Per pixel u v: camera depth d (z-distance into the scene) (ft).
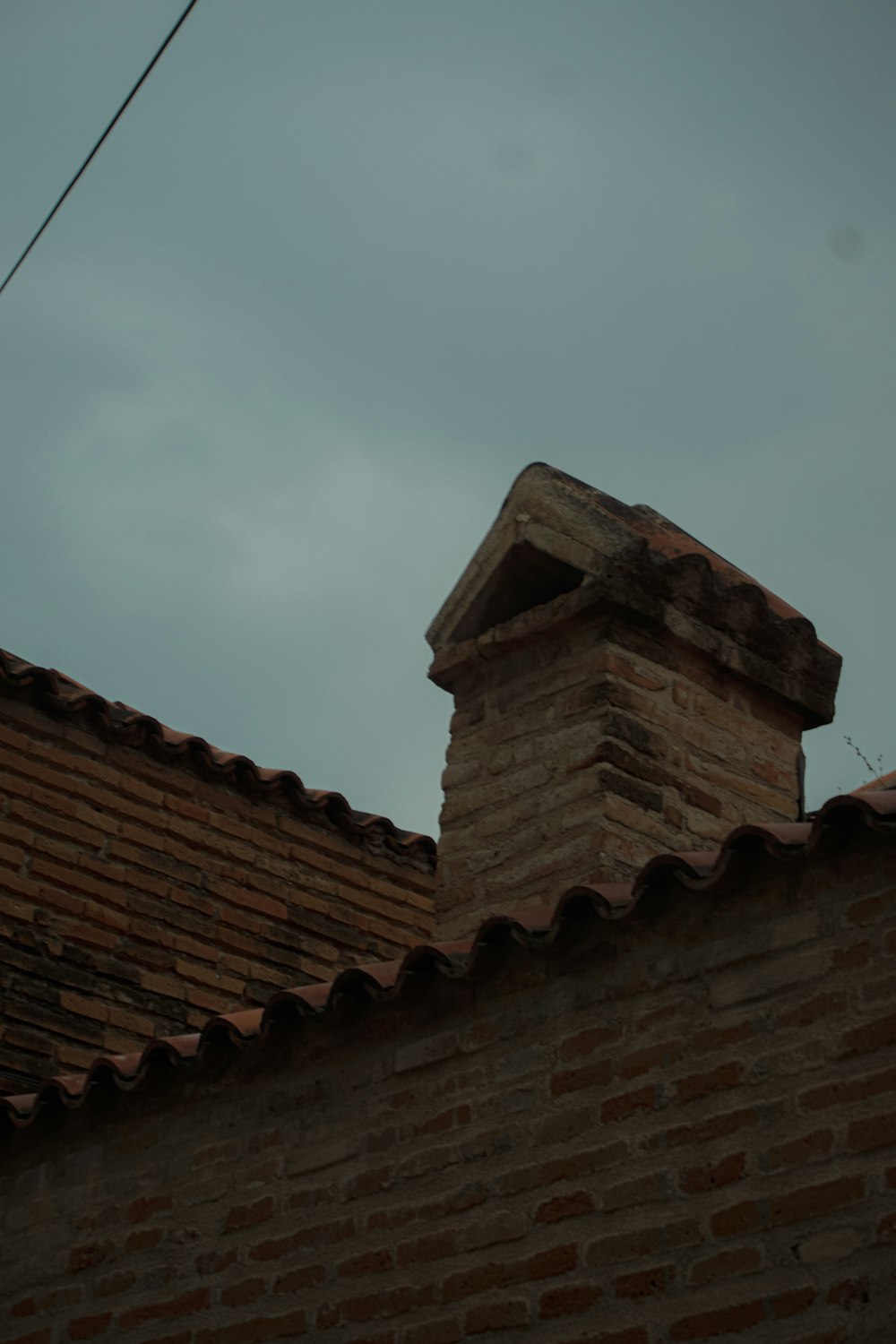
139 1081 24.25
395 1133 21.31
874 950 17.26
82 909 33.73
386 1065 21.83
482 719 27.32
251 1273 22.20
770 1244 17.06
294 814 38.27
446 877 26.40
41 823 33.65
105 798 34.86
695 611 26.71
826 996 17.52
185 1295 22.86
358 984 21.88
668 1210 18.06
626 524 26.58
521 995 20.62
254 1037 23.04
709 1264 17.47
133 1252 23.90
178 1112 24.36
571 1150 19.27
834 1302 16.34
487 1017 20.88
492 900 25.48
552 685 26.27
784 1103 17.48
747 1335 16.87
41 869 33.35
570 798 25.00
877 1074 16.83
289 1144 22.62
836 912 17.74
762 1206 17.25
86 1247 24.58
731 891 18.69
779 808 26.68
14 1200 26.13
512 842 25.63
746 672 26.99
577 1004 19.92
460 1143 20.49
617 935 19.76
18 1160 26.50
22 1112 26.07
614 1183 18.69
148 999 34.09
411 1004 21.76
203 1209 23.27
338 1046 22.56
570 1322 18.44
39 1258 25.16
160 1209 23.85
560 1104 19.61
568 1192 19.11
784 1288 16.78
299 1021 22.80
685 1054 18.58
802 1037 17.60
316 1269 21.42
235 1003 35.50
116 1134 25.13
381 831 39.55
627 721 25.26
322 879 38.17
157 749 36.06
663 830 24.98
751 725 27.02
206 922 35.63
